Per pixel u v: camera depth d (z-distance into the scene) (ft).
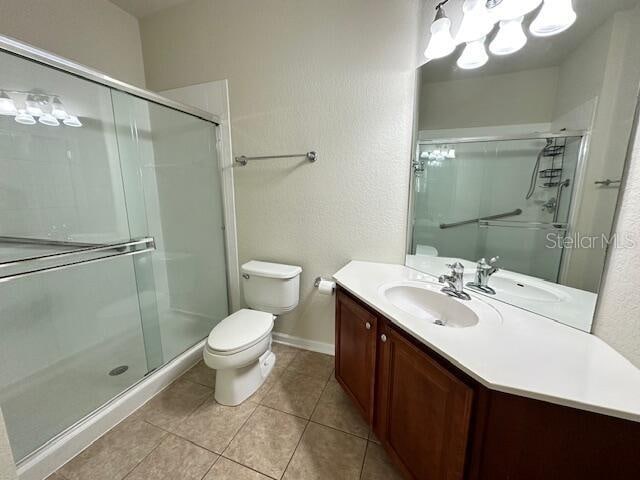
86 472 3.83
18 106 4.38
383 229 5.59
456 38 4.06
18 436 3.99
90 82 4.87
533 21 3.28
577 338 2.90
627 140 2.53
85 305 5.40
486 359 2.53
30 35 4.99
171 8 6.35
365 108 5.27
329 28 5.23
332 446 4.24
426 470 3.09
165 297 7.07
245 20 5.77
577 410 2.16
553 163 3.25
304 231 6.20
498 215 3.94
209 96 6.36
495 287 4.02
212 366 4.67
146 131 6.34
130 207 6.23
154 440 4.33
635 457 2.12
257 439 4.35
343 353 4.88
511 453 2.41
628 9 2.48
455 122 4.33
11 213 4.47
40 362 4.78
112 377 5.29
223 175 6.59
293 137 5.87
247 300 6.36
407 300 4.57
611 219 2.70
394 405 3.58
